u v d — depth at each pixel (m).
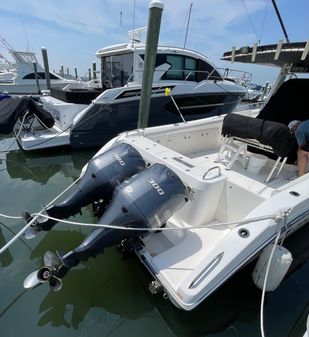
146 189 1.59
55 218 1.86
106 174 1.96
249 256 1.42
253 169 2.34
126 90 4.33
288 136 2.06
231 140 2.62
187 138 2.99
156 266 1.54
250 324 1.63
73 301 1.73
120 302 1.74
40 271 1.58
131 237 1.65
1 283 1.83
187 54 5.14
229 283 1.81
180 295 1.34
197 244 1.73
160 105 4.71
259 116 3.06
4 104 4.09
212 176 1.87
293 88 2.93
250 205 1.82
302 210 1.65
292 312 1.70
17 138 4.56
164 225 1.89
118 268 1.97
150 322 1.63
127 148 2.08
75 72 14.12
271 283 1.56
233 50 2.59
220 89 5.31
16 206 2.88
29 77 9.77
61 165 4.17
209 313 1.68
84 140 4.43
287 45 2.07
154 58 3.13
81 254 1.58
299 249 1.83
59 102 4.87
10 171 3.89
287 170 2.52
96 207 2.22
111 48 5.26
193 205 1.86
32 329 1.55
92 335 1.54
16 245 2.22
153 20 2.89
